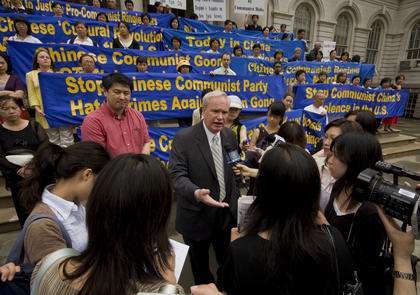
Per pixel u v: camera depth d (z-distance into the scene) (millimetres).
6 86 3320
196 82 4074
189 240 1945
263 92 4730
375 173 988
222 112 1773
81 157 1145
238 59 5594
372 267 1172
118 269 645
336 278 848
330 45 10727
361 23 15844
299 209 855
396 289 943
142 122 2502
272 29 10195
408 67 16688
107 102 2314
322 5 13992
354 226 1211
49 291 673
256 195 950
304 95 5496
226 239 1993
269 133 2955
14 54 3850
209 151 1846
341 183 1302
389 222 964
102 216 664
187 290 2363
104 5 7344
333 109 6016
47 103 3164
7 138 2412
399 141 7730
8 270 1064
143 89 3721
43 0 5805
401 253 951
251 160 2268
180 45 6137
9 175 2414
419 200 812
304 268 828
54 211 1128
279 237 835
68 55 4156
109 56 4484
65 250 784
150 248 692
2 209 3264
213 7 7922
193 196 1639
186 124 4258
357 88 6285
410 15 16500
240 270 852
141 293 607
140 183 673
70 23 5234
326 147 1729
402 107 7621
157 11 7469
